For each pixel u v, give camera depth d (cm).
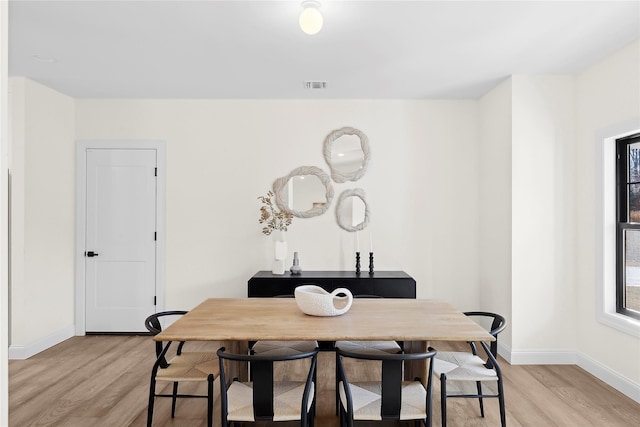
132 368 360
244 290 455
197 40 304
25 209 384
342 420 224
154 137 455
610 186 335
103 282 456
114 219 457
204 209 455
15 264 382
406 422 269
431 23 277
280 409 203
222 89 420
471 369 249
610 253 335
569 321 375
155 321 275
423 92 428
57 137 428
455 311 268
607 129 329
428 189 455
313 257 455
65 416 276
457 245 453
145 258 456
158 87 413
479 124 451
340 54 329
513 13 263
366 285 405
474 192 454
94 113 453
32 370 355
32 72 371
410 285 406
